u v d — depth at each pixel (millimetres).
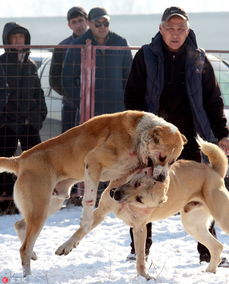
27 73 15812
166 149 10148
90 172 10500
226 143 11680
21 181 10477
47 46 15719
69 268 10812
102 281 9820
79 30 17750
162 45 11414
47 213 10523
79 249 12508
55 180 10797
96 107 16188
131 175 10391
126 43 17172
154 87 11375
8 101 15719
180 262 11727
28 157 10680
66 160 10820
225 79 17000
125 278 10031
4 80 15664
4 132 15758
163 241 13508
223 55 18219
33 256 11234
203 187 10914
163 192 10062
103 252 12180
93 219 10625
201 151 11531
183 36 11242
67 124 16312
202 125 11430
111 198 10398
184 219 11188
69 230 14289
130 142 10477
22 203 10422
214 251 11016
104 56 16125
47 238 13547
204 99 11742
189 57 11406
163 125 10320
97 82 16156
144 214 10109
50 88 16422
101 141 10672
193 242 13359
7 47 15422
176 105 11492
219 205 10758
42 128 16531
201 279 10109
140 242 10180
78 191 16438
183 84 11453
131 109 11570
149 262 11586
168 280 9992
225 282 9875
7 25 16469
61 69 16203
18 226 10867
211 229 11320
